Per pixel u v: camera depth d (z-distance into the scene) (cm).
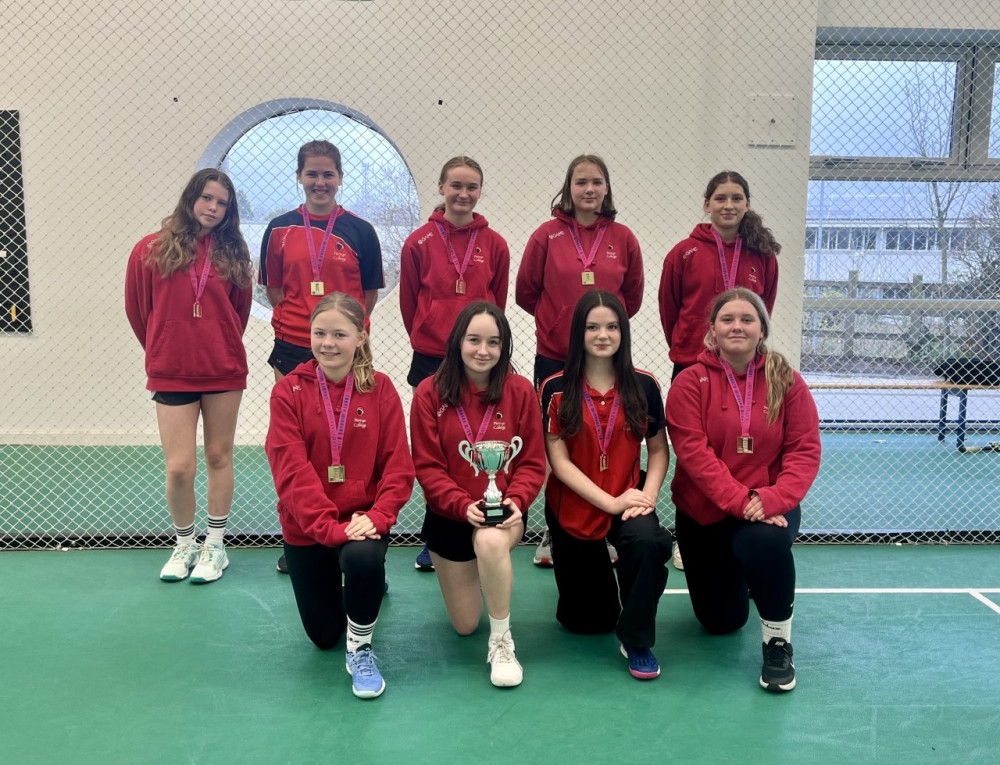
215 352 291
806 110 554
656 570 216
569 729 194
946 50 608
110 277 557
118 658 235
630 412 237
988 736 192
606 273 297
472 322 230
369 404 231
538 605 280
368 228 317
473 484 240
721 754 183
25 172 546
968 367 544
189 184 285
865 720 199
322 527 213
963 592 291
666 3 545
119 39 538
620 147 557
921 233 627
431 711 204
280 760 181
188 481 298
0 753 183
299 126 593
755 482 233
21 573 309
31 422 568
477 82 550
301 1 541
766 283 313
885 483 462
